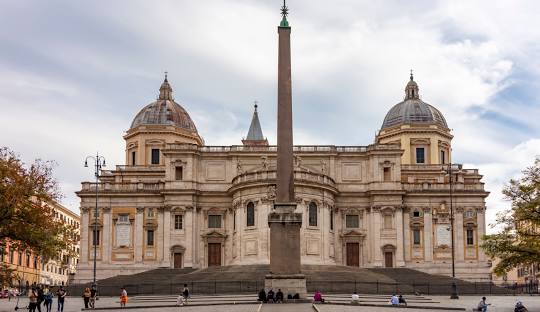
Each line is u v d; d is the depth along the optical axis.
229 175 104.19
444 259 103.06
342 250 103.06
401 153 104.25
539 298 72.62
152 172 110.88
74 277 102.56
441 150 115.56
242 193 96.19
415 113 115.56
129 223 103.94
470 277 102.38
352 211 104.25
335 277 80.31
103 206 104.19
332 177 104.31
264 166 96.06
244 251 94.50
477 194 104.00
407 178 110.75
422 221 104.19
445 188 104.38
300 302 50.72
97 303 63.53
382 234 102.88
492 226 52.12
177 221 103.12
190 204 102.75
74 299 75.25
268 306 47.47
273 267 51.47
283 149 52.84
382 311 45.69
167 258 101.88
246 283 74.94
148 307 52.47
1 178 50.53
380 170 103.94
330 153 104.62
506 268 51.31
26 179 51.59
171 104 118.81
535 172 51.62
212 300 59.78
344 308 48.19
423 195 104.50
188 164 103.75
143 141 114.12
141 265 102.69
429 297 73.06
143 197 104.38
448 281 87.88
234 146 104.50
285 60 54.66
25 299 79.12
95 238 78.75
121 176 110.81
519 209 50.88
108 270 102.62
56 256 53.28
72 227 56.47
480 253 103.00
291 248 51.59
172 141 114.12
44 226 51.47
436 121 115.50
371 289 75.94
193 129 119.00
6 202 49.50
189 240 102.12
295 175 94.06
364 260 102.94
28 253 53.19
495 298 72.38
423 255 103.31
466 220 103.88
